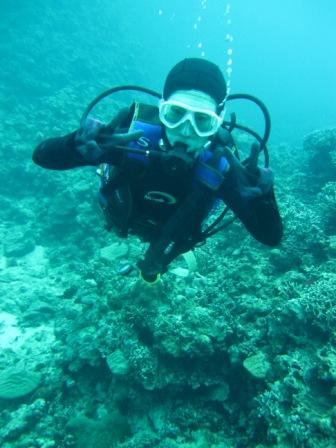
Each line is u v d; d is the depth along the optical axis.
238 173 0.97
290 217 3.19
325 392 1.84
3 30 10.05
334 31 40.38
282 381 1.97
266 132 1.04
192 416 2.26
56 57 10.48
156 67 17.66
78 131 0.93
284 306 2.20
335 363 1.84
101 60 12.04
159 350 2.30
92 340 2.54
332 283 2.27
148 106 1.03
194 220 1.04
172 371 2.30
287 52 37.59
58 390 2.61
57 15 12.19
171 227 1.00
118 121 1.06
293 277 2.59
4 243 4.49
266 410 1.88
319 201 3.93
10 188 5.43
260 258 2.96
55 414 2.42
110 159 0.99
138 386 2.37
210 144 1.00
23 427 2.32
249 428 2.07
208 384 2.27
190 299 2.63
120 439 2.21
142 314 2.46
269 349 2.19
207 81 0.91
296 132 17.84
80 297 3.23
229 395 2.27
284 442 1.72
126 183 1.00
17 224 4.91
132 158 0.96
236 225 3.47
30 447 2.22
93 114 7.64
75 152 0.96
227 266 3.02
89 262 3.77
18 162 5.63
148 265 1.05
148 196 1.02
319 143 4.98
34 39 10.37
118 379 2.39
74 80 10.37
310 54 40.53
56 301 3.69
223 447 2.11
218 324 2.29
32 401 2.59
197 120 0.90
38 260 4.34
